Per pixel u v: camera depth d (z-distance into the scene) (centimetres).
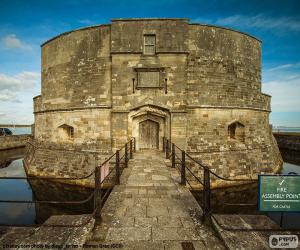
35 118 1744
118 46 1275
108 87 1313
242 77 1430
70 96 1405
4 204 1128
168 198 591
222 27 1363
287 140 2667
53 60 1511
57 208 1106
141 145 1416
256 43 1541
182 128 1271
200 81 1311
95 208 438
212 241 378
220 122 1346
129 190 657
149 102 1279
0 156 2447
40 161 1491
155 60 1280
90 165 1286
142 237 389
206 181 441
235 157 1356
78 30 1383
